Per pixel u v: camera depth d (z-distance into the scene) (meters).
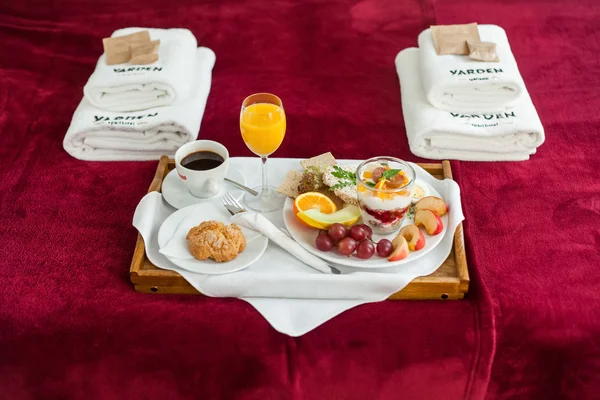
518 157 1.41
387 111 1.56
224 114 1.55
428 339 1.10
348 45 1.78
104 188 1.36
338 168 1.26
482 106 1.45
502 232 1.25
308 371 1.11
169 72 1.48
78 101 1.60
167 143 1.44
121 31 1.68
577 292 1.13
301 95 1.61
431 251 1.17
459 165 1.40
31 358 1.12
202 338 1.10
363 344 1.10
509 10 1.91
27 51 1.77
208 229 1.14
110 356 1.11
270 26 1.86
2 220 1.28
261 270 1.13
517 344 1.13
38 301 1.13
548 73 1.67
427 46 1.57
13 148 1.47
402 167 1.18
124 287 1.15
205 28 1.86
